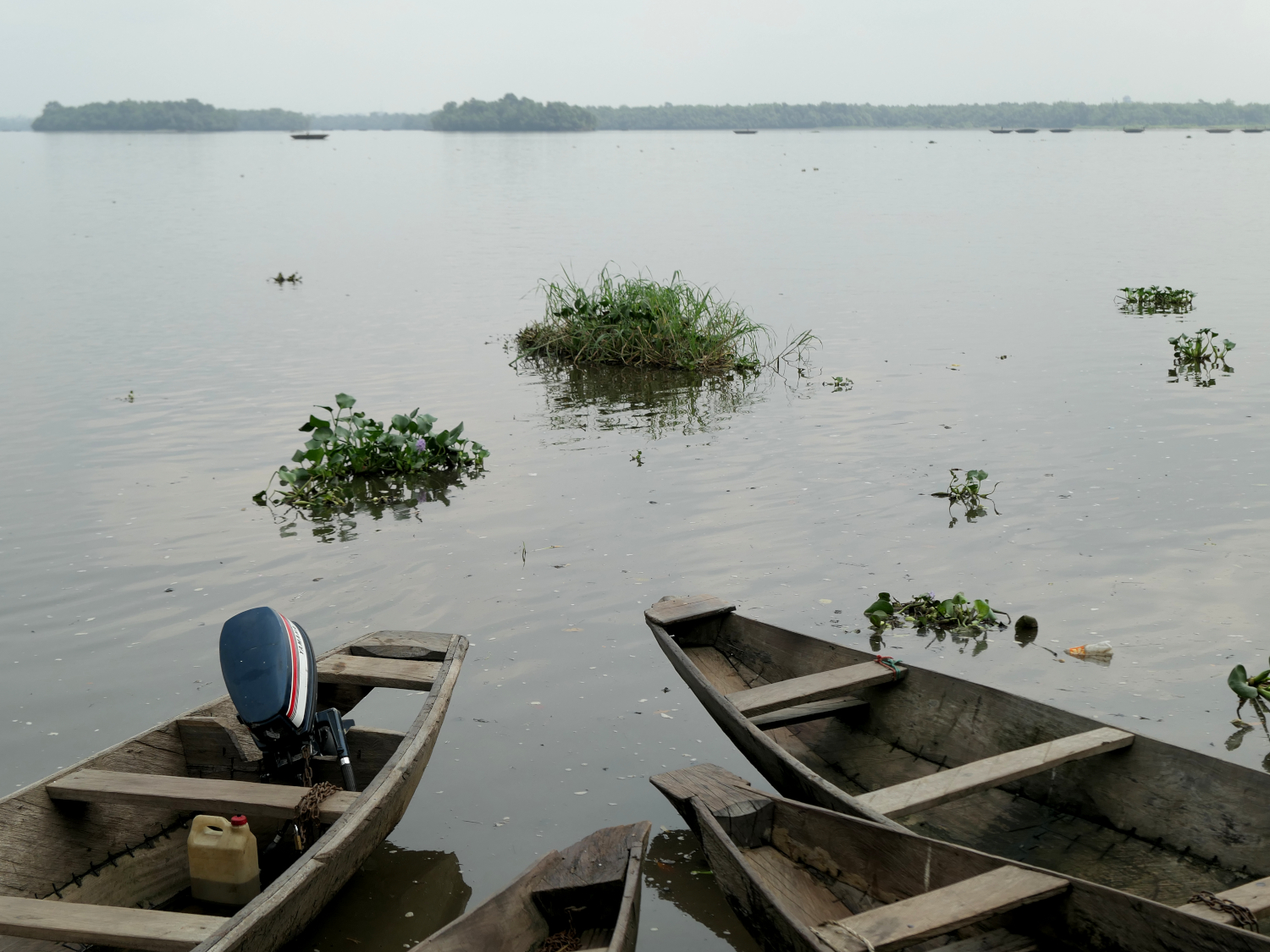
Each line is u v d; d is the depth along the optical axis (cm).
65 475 1190
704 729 687
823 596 859
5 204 5078
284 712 558
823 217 4019
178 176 7700
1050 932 464
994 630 797
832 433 1304
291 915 469
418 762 570
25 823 525
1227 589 842
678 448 1270
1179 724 663
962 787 530
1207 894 442
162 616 847
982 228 3509
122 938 443
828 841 526
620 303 1823
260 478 1191
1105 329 1858
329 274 2753
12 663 774
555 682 741
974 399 1435
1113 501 1038
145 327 2047
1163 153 10212
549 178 7181
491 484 1163
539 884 495
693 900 539
